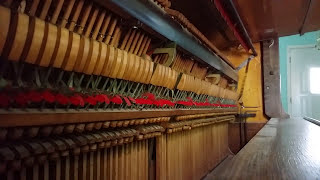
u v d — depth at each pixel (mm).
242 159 1595
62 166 1564
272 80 6027
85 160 1714
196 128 3646
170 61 2365
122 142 1891
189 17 4059
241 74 6078
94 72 1536
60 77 1394
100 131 1725
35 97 1183
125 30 1956
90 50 1444
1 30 1010
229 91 4625
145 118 2107
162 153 2643
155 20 2006
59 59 1277
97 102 1558
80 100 1376
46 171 1432
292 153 1805
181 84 2609
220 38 5242
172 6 3734
